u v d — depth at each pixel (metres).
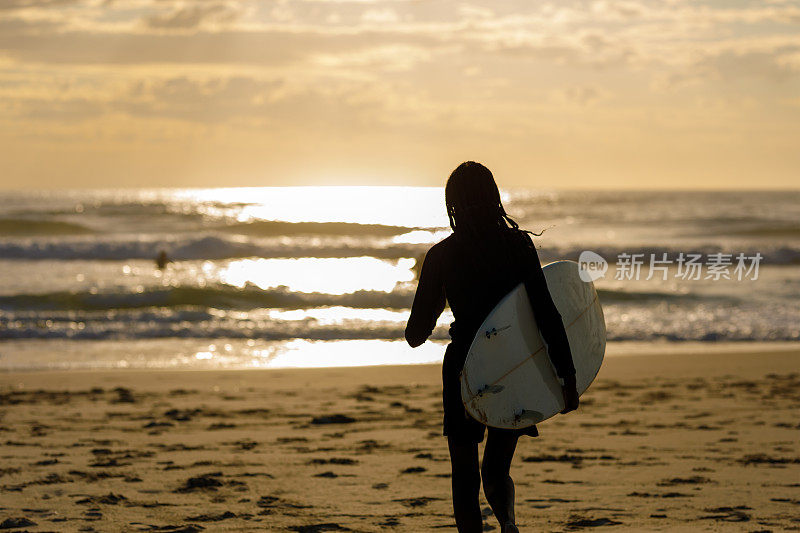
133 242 58.66
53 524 7.29
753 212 113.56
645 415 14.25
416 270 51.66
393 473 9.66
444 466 10.09
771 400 15.90
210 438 12.32
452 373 5.06
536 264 4.95
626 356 24.00
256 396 17.36
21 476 9.50
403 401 16.67
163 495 8.50
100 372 21.27
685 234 83.62
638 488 8.69
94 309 37.69
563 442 11.73
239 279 48.53
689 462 10.10
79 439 12.21
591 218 103.38
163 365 23.66
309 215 105.31
